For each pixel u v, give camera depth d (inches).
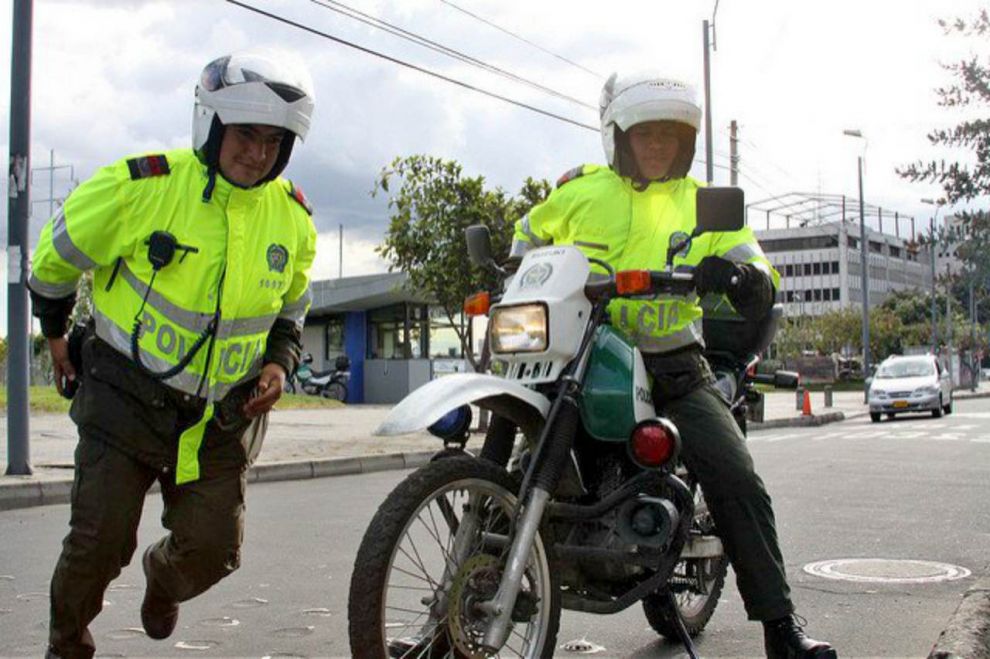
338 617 204.4
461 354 1314.0
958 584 232.7
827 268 4500.5
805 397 1049.5
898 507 352.8
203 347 132.8
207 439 134.8
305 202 146.2
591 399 144.2
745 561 149.0
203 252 132.8
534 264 147.5
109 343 132.0
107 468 130.1
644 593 143.1
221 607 212.4
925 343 2876.5
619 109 155.6
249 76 129.5
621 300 153.6
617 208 160.4
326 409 1005.2
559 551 142.2
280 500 382.0
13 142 403.5
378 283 1203.9
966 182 184.1
